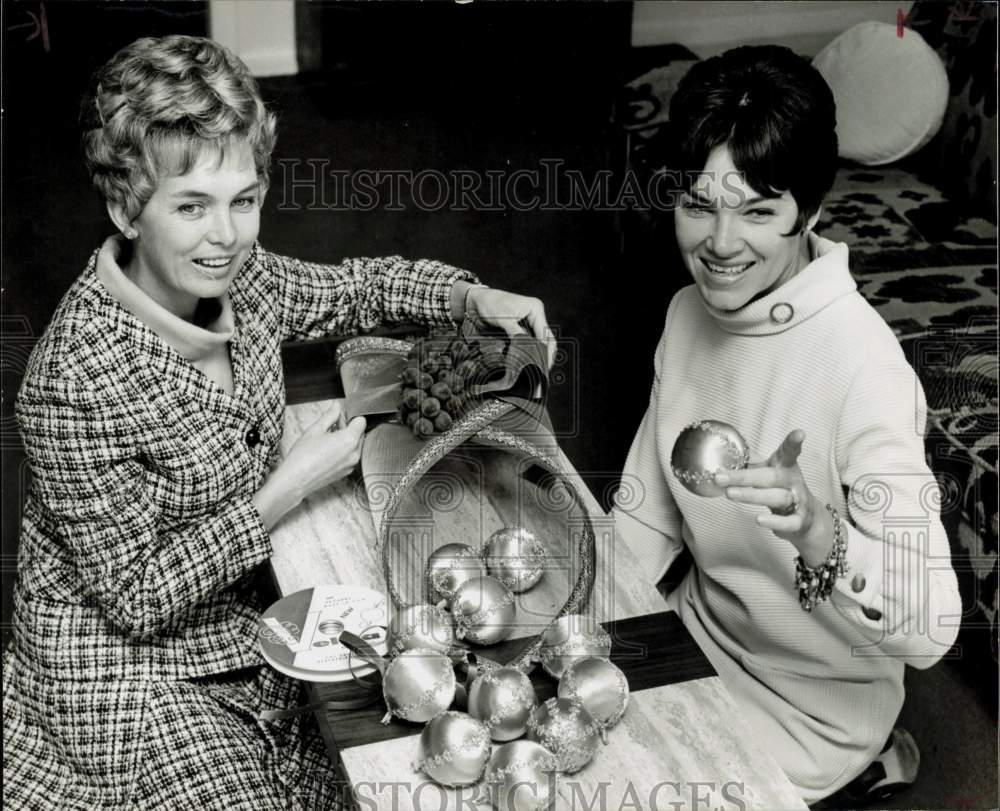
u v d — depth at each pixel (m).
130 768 1.47
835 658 1.52
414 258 2.74
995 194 2.35
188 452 1.48
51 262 2.87
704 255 1.40
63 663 1.51
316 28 3.07
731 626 1.60
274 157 2.99
